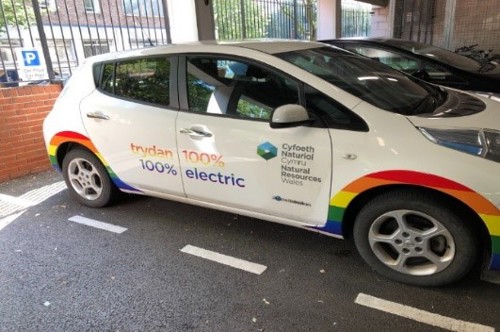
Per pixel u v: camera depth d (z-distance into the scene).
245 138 2.96
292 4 9.60
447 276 2.57
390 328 2.41
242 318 2.56
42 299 2.85
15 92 5.29
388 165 2.49
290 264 3.09
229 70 3.12
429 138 2.44
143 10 6.30
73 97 4.00
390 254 2.82
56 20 6.04
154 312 2.66
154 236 3.63
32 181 5.30
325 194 2.76
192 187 3.38
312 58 3.15
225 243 3.44
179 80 3.33
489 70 5.33
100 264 3.25
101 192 4.14
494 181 2.26
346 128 2.64
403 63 5.41
